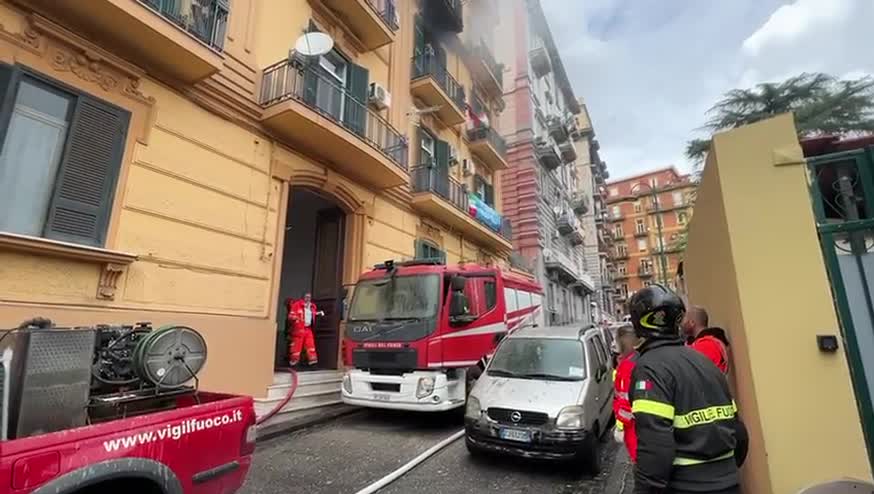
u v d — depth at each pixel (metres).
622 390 4.00
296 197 11.88
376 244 11.12
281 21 8.80
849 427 2.58
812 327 2.77
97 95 5.75
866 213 2.81
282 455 5.70
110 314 5.57
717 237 3.75
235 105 7.61
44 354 2.50
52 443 2.15
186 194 6.68
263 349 7.50
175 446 2.68
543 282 21.36
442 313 7.48
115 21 5.67
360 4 10.06
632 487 4.81
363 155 9.43
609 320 42.25
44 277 5.06
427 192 12.60
